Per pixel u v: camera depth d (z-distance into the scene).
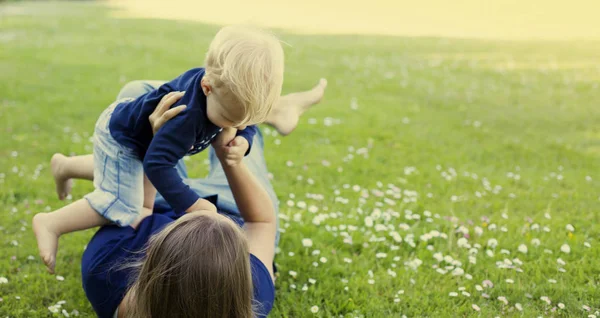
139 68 9.55
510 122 7.52
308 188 4.74
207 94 2.29
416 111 7.80
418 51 13.54
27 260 3.50
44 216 2.70
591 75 11.12
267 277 2.52
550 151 6.27
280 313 3.04
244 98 2.20
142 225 2.65
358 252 3.73
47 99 7.24
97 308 2.51
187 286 1.87
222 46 2.26
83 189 4.54
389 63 11.68
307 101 3.87
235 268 1.92
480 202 4.64
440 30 18.38
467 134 6.79
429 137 6.56
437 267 3.52
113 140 2.66
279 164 5.30
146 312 1.94
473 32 17.98
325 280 3.34
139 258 2.45
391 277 3.38
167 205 2.98
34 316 2.94
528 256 3.68
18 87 7.73
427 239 3.78
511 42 15.60
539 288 3.27
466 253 3.65
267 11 22.45
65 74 8.75
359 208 4.20
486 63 12.23
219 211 3.04
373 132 6.55
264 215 2.68
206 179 3.22
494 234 3.99
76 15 17.31
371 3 26.61
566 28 19.19
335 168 5.26
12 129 5.96
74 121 6.43
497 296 3.25
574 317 3.05
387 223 3.98
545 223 4.21
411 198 4.51
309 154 5.64
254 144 3.44
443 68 11.44
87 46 11.33
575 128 7.37
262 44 2.28
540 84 10.20
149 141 2.65
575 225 4.19
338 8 24.48
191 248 1.89
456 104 8.42
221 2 25.20
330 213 4.17
